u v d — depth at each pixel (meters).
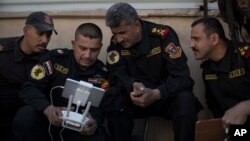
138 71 2.35
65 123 1.91
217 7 2.54
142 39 2.31
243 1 2.05
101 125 2.16
